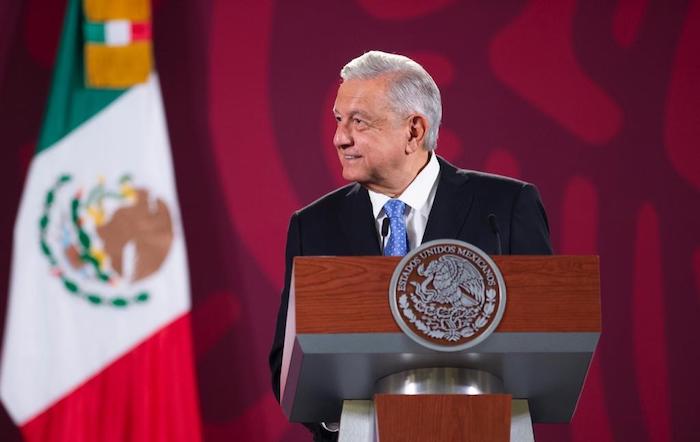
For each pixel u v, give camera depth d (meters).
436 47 16.28
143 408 14.48
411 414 6.31
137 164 14.73
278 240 15.77
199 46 16.19
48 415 14.40
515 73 16.20
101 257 14.58
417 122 8.57
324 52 16.27
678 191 15.88
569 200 15.89
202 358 15.44
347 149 8.56
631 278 15.68
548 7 16.36
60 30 16.03
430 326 6.28
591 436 15.34
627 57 16.22
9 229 15.33
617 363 15.48
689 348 15.52
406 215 8.59
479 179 8.62
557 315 6.31
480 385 6.57
